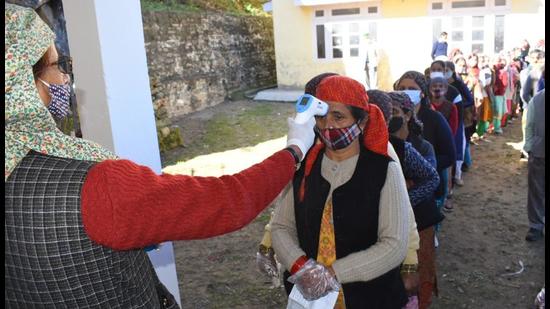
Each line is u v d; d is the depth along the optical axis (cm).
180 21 1208
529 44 1095
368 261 177
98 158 123
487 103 793
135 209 113
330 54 1377
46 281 113
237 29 1451
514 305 356
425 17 1255
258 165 138
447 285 386
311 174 195
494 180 638
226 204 124
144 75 259
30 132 114
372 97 253
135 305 127
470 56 744
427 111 366
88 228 112
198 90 1283
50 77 125
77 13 238
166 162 809
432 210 259
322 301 173
